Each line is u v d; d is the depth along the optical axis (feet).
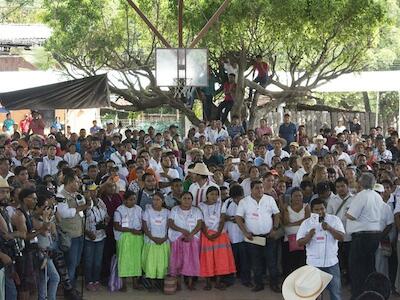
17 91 46.78
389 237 35.78
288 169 45.21
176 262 36.91
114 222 37.24
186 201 37.19
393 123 134.41
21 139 56.29
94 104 47.93
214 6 61.87
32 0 126.00
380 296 16.31
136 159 45.50
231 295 36.45
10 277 28.32
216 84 73.72
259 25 63.72
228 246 37.42
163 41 53.93
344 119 79.56
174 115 109.50
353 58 70.28
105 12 67.10
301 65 77.82
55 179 42.96
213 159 48.14
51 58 74.43
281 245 37.81
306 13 63.21
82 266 36.70
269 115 77.30
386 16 67.97
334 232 31.45
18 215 28.81
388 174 39.17
